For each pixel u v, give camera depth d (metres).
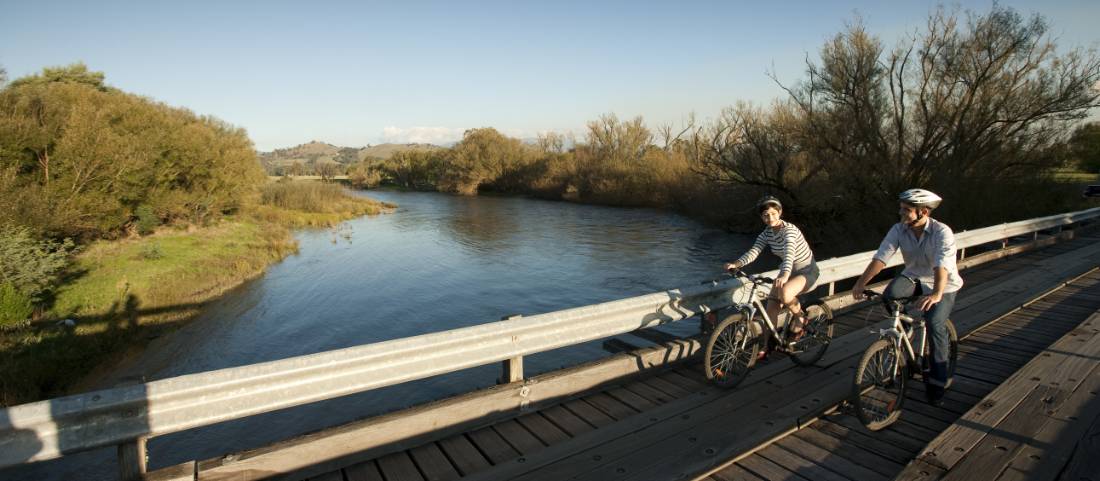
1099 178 31.27
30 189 17.02
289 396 3.43
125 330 13.24
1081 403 4.12
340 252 25.94
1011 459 3.40
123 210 23.03
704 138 33.16
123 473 3.10
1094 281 9.23
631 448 3.86
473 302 16.14
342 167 176.75
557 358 10.90
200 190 30.14
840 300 7.39
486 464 3.74
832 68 22.66
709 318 5.79
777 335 5.09
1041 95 20.33
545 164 68.94
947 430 3.77
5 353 11.05
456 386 9.89
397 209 51.97
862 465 3.68
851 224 22.58
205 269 19.86
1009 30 19.95
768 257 22.80
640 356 5.18
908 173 21.84
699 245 26.38
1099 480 3.17
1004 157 21.52
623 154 59.84
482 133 78.62
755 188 27.70
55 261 15.46
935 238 4.12
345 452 3.65
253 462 3.35
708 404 4.56
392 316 14.84
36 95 21.89
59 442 2.83
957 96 21.70
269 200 49.50
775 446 3.96
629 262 22.05
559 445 3.90
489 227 35.47
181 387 3.09
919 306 4.04
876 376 4.21
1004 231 11.83
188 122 35.84
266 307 15.91
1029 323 6.92
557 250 25.33
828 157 23.61
